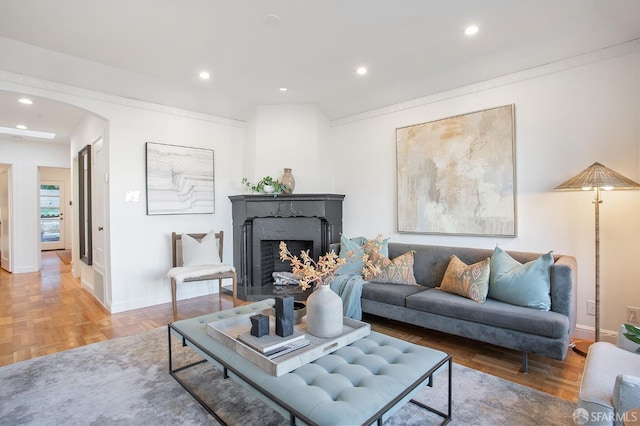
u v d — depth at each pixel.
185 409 1.96
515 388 2.15
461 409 1.93
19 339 3.03
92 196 4.59
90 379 2.30
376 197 4.33
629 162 2.66
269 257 4.87
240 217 4.60
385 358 1.74
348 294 3.28
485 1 2.38
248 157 4.86
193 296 4.49
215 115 4.66
